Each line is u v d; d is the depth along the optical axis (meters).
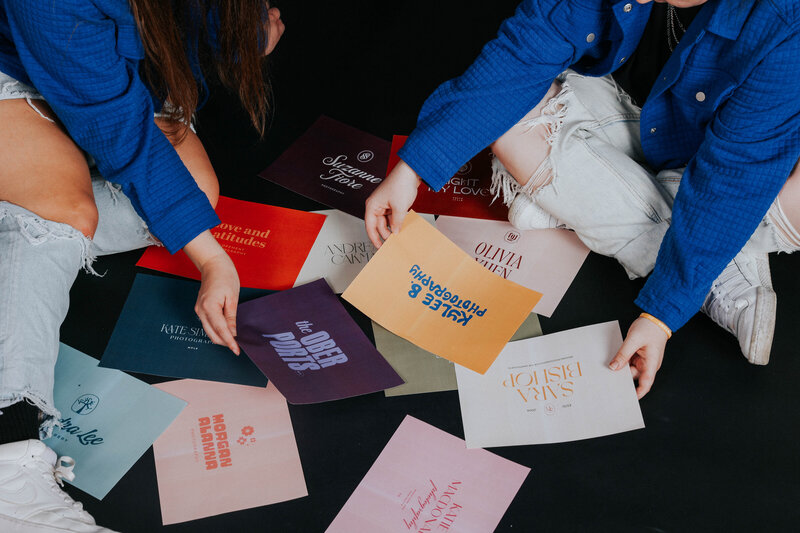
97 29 1.12
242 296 1.45
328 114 1.82
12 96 1.27
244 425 1.28
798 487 1.22
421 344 1.35
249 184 1.66
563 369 1.34
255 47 1.27
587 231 1.45
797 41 1.10
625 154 1.46
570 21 1.30
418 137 1.37
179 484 1.21
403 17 2.04
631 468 1.24
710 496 1.21
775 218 1.31
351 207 1.62
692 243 1.23
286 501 1.20
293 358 1.32
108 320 1.42
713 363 1.38
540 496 1.20
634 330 1.28
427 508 1.18
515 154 1.44
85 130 1.21
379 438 1.27
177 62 1.22
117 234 1.47
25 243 1.25
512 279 1.49
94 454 1.24
